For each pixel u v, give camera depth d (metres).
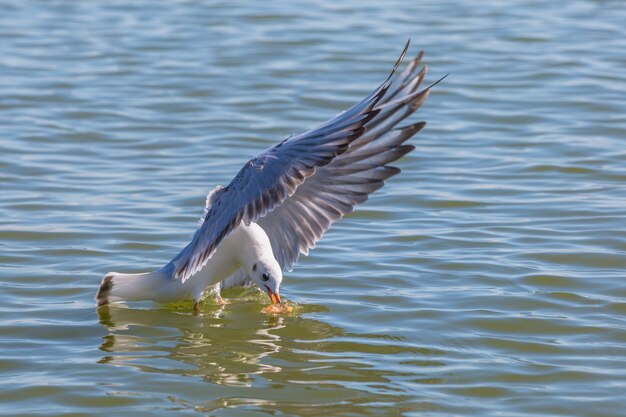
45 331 11.07
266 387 9.65
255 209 9.94
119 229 14.26
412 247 13.58
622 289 12.05
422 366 10.11
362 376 9.88
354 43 26.20
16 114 20.33
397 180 16.55
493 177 16.67
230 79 23.11
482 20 28.69
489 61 24.45
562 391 9.52
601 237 13.77
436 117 20.30
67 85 22.48
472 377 9.84
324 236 14.06
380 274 12.67
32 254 13.34
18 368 10.05
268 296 11.97
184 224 14.52
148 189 16.16
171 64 24.31
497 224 14.41
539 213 14.87
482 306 11.62
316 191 11.40
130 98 21.66
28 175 16.77
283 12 29.69
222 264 11.65
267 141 18.94
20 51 25.34
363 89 22.30
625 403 9.27
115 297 11.66
